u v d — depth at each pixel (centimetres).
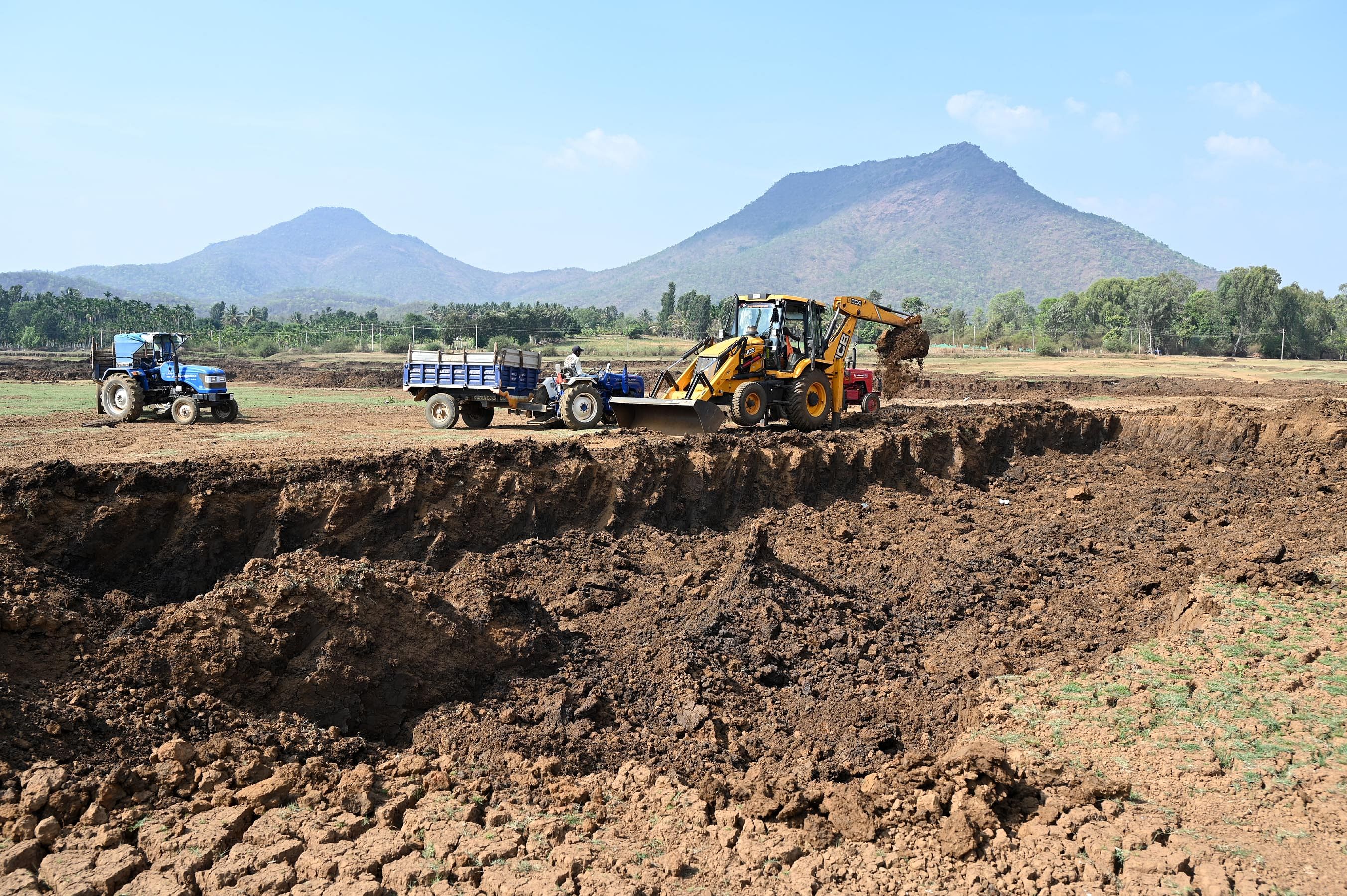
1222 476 2373
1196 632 1365
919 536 1959
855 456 2200
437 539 1582
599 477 1806
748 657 1335
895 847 844
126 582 1336
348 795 884
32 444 1991
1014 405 2805
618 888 761
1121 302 12588
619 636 1398
